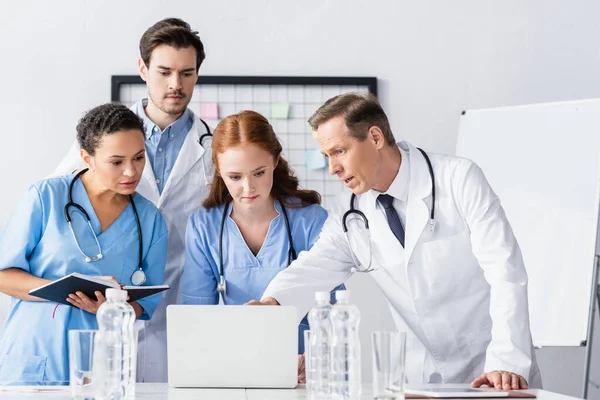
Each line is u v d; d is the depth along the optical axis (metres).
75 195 2.22
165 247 2.31
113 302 1.42
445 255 2.11
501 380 1.69
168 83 2.55
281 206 2.33
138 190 2.59
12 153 3.28
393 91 3.41
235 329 1.75
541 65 3.46
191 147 2.64
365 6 3.42
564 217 3.12
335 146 2.02
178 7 3.36
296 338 1.75
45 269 2.17
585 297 3.03
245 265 2.30
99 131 2.13
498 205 2.05
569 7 3.48
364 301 3.38
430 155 2.18
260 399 1.55
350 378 1.49
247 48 3.37
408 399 1.51
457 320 2.13
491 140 3.30
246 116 2.18
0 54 3.29
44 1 3.32
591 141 3.12
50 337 2.10
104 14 3.33
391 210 2.16
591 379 3.45
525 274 1.95
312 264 2.19
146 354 2.53
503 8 3.46
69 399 1.51
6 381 2.04
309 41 3.39
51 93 3.30
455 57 3.44
